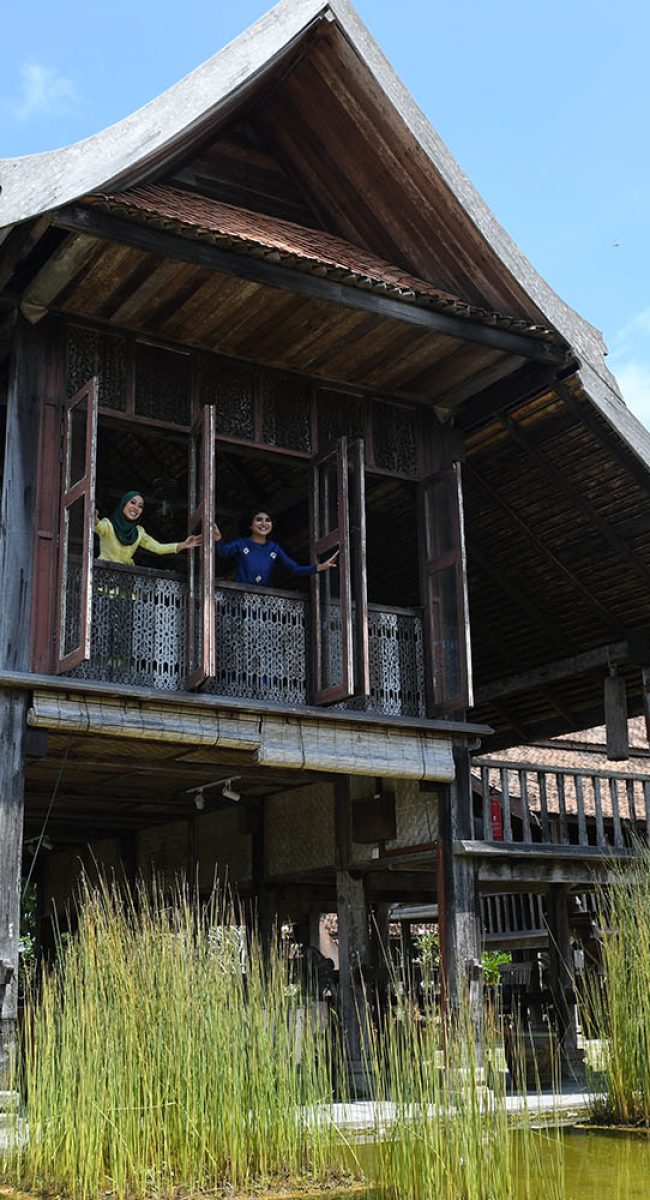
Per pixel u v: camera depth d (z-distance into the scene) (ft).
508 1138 17.24
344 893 32.22
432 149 27.22
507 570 35.60
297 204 30.37
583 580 34.73
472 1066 17.58
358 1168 19.04
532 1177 18.54
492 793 43.98
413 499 31.14
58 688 23.91
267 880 35.68
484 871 29.86
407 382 29.71
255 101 28.81
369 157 28.22
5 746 23.52
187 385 27.22
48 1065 18.54
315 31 26.58
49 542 24.67
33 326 25.54
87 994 18.47
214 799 36.52
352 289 25.80
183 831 40.40
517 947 47.70
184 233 23.66
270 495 35.91
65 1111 17.76
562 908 37.91
